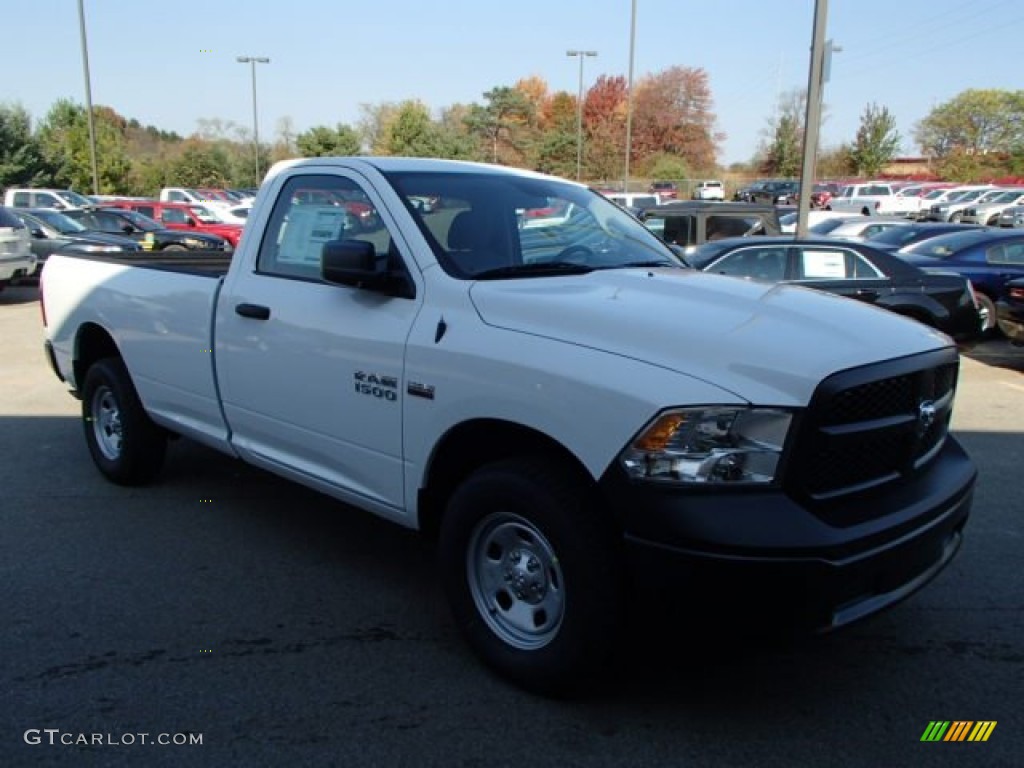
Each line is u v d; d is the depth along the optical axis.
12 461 6.16
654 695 3.28
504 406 3.08
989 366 10.48
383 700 3.23
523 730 3.06
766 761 2.91
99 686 3.30
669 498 2.69
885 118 67.62
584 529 2.92
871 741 3.03
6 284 15.22
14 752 2.89
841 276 9.80
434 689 3.31
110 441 5.66
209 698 3.23
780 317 3.11
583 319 3.07
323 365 3.83
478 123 72.00
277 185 4.35
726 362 2.78
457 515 3.35
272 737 3.00
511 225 3.93
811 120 13.39
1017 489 5.74
